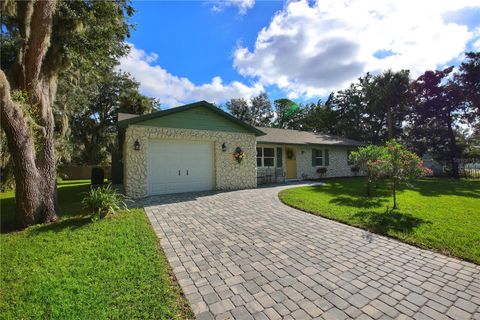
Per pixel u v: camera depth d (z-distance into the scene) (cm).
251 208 667
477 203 705
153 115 857
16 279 288
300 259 343
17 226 496
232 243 407
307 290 264
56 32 659
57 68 660
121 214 587
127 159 820
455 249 364
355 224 500
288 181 1413
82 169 2141
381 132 2462
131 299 245
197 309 232
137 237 425
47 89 612
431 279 287
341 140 1845
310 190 980
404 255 355
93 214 531
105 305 235
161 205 703
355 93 2658
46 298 247
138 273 297
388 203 705
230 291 263
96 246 384
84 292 257
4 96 464
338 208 634
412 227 470
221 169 1013
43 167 539
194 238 431
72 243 396
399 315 223
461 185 1209
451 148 1891
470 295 253
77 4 703
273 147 1429
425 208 633
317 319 218
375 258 345
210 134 987
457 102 1831
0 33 729
